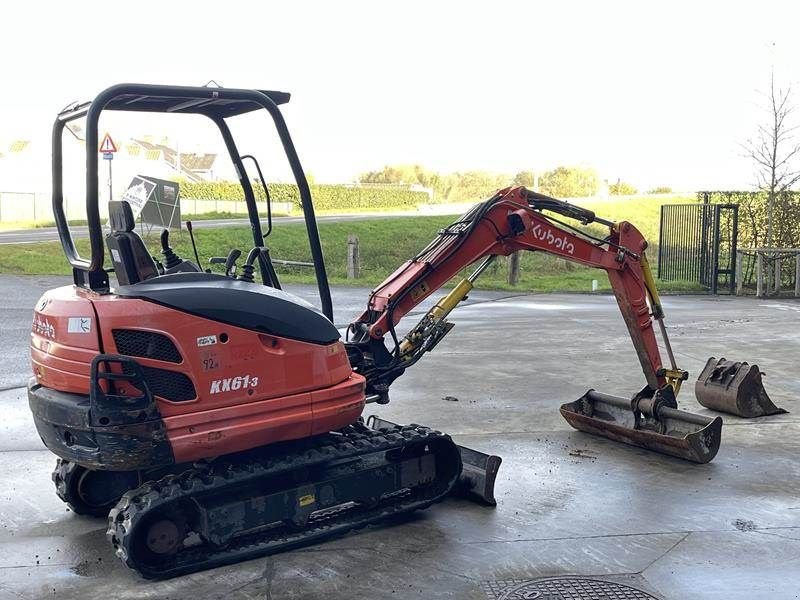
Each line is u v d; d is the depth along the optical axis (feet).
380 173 286.46
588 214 24.32
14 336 40.81
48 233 96.17
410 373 35.24
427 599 14.82
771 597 14.89
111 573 16.10
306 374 17.16
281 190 170.81
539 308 57.93
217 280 16.90
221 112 19.61
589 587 15.28
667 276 78.13
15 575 16.01
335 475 17.76
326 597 14.93
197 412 15.92
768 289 67.77
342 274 81.25
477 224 22.12
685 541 17.48
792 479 21.61
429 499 19.06
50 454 23.75
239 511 16.30
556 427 26.78
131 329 15.49
